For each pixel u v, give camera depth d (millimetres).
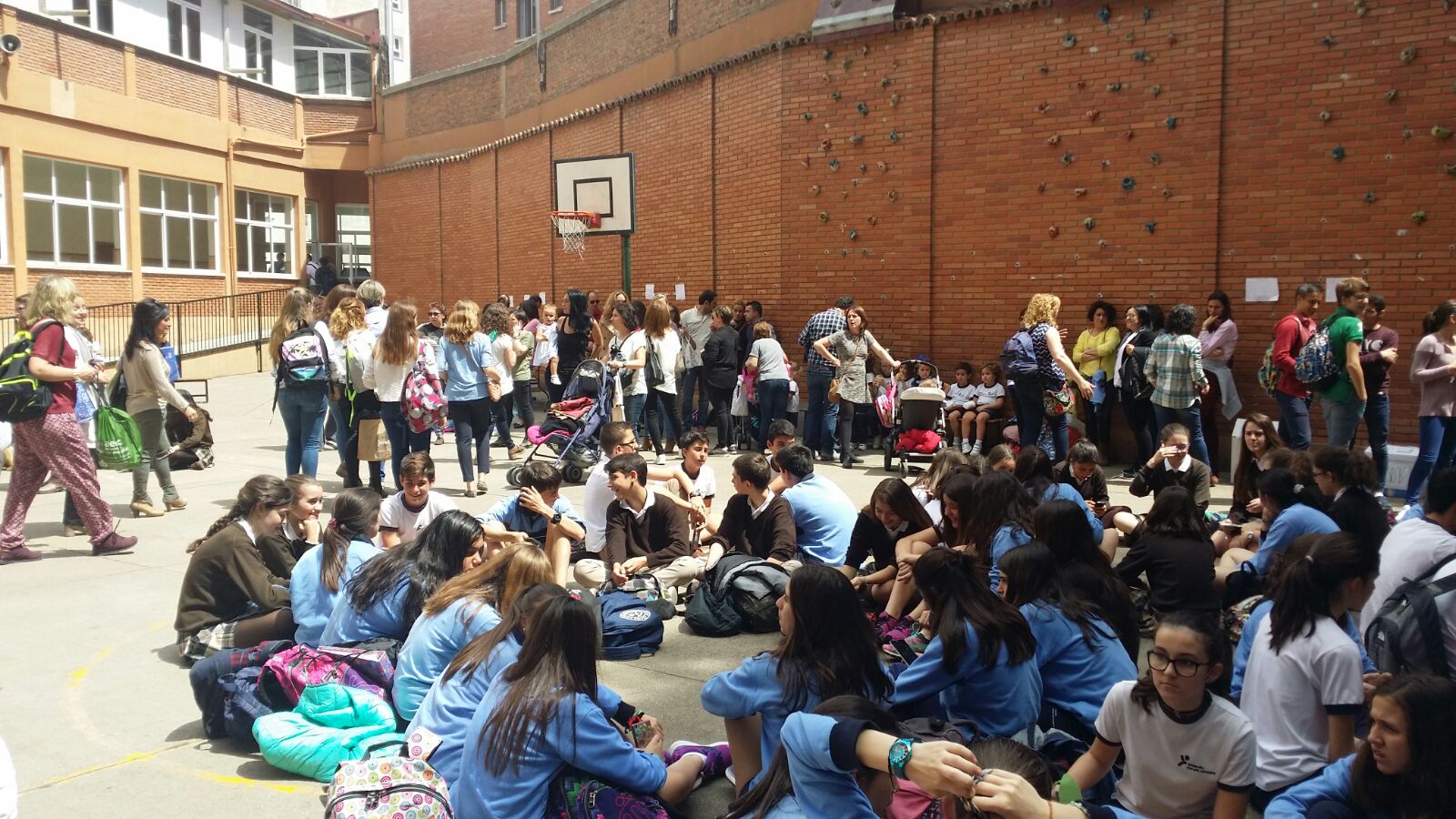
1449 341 8609
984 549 5328
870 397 12164
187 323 24781
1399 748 2736
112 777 4340
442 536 4898
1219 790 3207
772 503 6707
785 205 13766
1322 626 3666
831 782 2787
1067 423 10203
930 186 12430
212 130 26812
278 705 4590
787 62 13562
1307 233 10227
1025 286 11875
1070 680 4105
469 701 3947
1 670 5574
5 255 20750
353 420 9570
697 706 5086
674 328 13789
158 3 26516
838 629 3543
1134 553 5637
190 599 5426
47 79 21391
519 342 13289
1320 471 5727
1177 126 10812
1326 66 10016
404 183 27297
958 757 2475
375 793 3250
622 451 7164
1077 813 2420
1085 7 11242
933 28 12211
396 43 35938
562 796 3428
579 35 19656
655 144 17078
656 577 6480
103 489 10312
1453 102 9438
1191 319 9891
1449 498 4500
